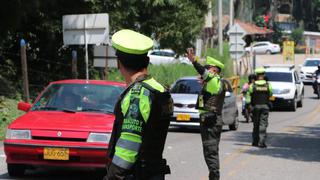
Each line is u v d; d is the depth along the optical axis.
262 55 103.31
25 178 14.48
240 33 48.66
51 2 30.16
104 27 26.28
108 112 15.08
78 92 15.78
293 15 137.38
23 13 28.53
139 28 38.22
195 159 18.30
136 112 6.33
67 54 36.28
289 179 15.28
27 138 13.91
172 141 22.95
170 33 39.12
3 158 17.36
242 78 59.66
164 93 6.48
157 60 61.53
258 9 124.62
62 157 13.70
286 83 41.72
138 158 6.37
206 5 41.56
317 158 19.08
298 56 106.06
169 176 15.34
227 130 28.48
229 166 17.33
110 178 6.33
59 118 14.48
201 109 13.83
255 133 21.97
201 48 57.03
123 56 6.54
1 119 24.08
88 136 13.73
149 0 36.06
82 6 33.03
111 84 16.09
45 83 34.84
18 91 30.94
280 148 21.58
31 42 34.53
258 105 21.59
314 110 42.28
